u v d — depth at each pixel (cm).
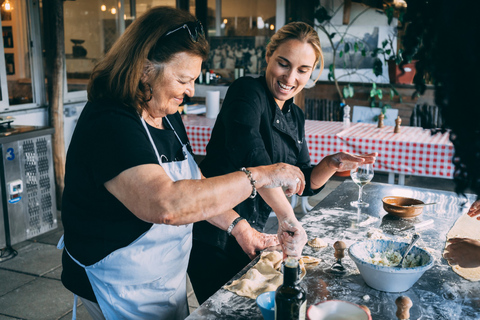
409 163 352
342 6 571
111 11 527
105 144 109
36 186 367
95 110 114
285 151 184
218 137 175
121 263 122
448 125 82
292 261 93
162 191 104
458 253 135
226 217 164
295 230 141
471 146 80
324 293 122
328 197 215
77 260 126
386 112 562
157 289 132
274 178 120
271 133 175
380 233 165
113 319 128
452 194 218
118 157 107
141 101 113
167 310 137
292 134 186
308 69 167
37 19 436
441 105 82
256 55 602
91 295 129
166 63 110
